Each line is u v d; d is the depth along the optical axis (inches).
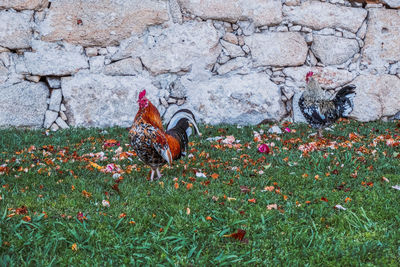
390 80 357.1
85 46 334.0
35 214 152.6
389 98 357.1
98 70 335.0
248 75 350.9
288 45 352.5
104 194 177.3
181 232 143.6
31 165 215.8
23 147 261.3
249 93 346.3
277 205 167.5
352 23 357.1
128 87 336.5
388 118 357.7
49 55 326.6
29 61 324.5
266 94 348.8
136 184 193.2
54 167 215.5
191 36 342.6
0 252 128.2
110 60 337.4
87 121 331.6
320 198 173.8
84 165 220.8
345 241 140.5
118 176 202.7
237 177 202.4
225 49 350.9
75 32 329.4
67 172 208.2
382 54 358.9
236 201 170.7
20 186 186.1
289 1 351.6
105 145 263.3
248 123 345.7
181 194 177.9
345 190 185.0
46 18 324.5
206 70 348.2
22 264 122.0
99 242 136.9
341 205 168.1
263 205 167.2
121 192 179.6
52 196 173.0
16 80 324.5
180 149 206.2
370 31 358.0
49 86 332.8
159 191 182.4
